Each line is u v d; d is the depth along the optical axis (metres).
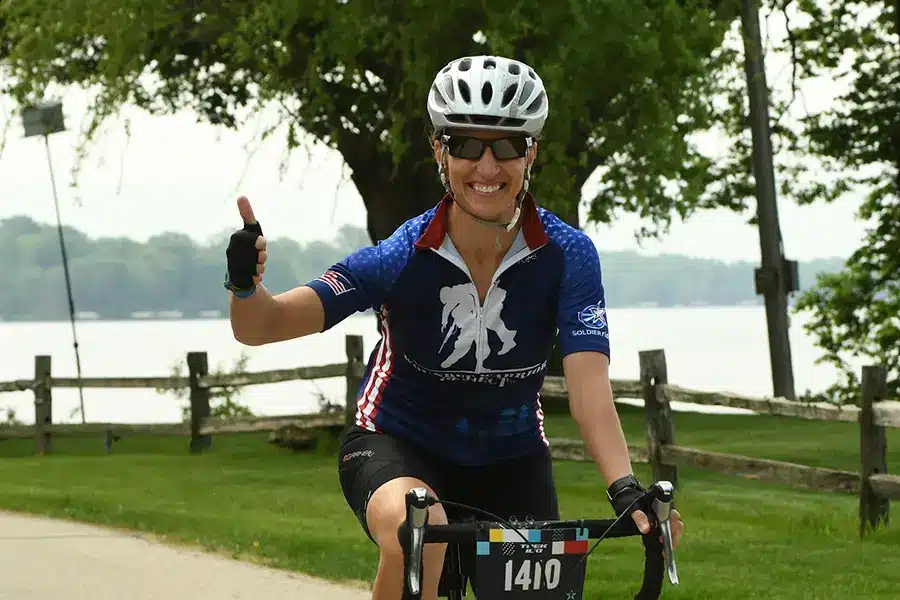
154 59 24.31
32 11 23.34
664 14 22.45
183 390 26.89
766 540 11.53
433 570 4.62
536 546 4.08
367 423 5.15
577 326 4.90
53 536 11.91
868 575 9.88
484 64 4.73
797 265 26.25
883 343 38.53
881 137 34.22
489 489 5.27
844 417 12.35
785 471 13.12
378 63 24.39
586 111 22.59
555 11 21.03
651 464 15.06
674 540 4.07
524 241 4.90
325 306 4.80
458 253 4.88
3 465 19.34
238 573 10.05
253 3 22.61
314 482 16.52
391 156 27.02
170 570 10.18
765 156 26.23
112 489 15.83
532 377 5.12
